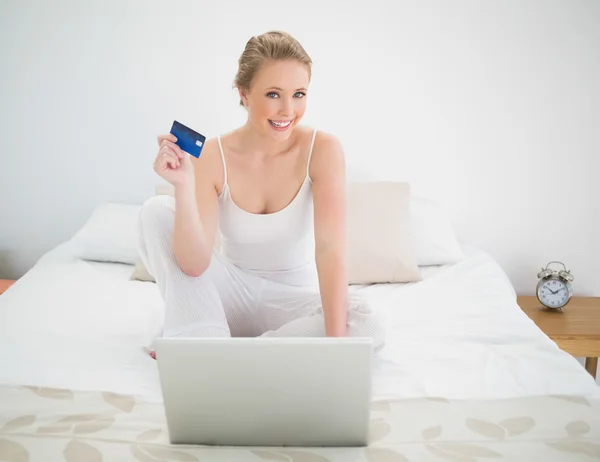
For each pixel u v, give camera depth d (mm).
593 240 2979
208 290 1742
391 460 1310
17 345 1848
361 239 2496
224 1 2822
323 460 1309
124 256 2650
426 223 2686
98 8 2842
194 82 2893
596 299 2881
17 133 2977
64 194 3035
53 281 2426
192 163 1788
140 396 1584
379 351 1800
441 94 2873
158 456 1324
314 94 2900
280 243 1869
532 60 2828
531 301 2838
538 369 1732
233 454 1334
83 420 1461
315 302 1882
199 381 1319
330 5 2818
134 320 2084
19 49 2891
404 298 2289
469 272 2531
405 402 1542
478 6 2797
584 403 1535
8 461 1299
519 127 2887
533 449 1347
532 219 2971
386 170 2953
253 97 1646
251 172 1810
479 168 2934
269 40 1616
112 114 2938
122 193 3020
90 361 1770
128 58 2881
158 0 2826
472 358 1796
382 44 2842
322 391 1320
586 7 2771
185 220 1654
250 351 1295
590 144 2887
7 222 3082
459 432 1413
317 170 1788
